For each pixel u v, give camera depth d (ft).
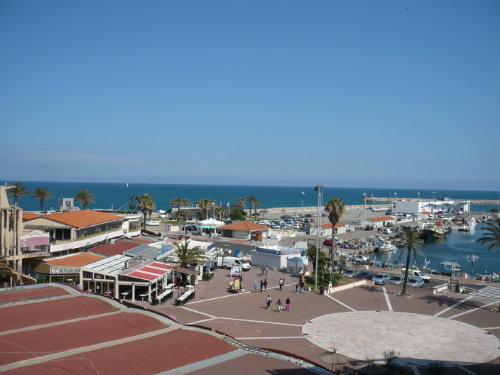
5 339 68.95
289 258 221.87
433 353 109.09
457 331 127.95
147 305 144.77
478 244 429.38
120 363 61.77
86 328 76.23
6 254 145.79
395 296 173.78
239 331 122.42
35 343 67.92
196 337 76.33
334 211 223.10
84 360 61.72
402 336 122.42
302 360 70.79
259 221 522.88
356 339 118.93
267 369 65.92
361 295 174.19
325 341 116.67
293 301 160.56
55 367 58.49
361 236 416.67
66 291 103.86
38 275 160.76
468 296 177.17
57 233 185.47
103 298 96.94
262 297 164.86
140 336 74.84
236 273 197.57
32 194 343.87
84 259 171.32
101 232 215.72
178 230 392.88
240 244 314.14
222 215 508.53
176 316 134.21
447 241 450.71
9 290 103.45
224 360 68.54
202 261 189.98
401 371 93.50
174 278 179.32
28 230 173.06
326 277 188.24
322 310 149.48
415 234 175.01
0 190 147.13
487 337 122.62
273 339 116.67
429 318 142.10
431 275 244.42
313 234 411.54
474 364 102.22
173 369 62.80
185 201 563.48
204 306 148.56
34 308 87.04
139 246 203.21
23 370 57.21
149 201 364.58
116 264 162.61
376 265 268.41
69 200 260.01
